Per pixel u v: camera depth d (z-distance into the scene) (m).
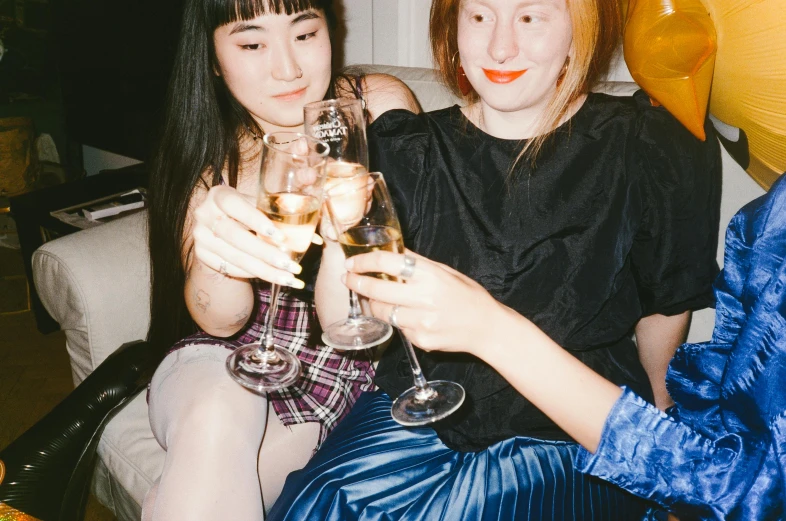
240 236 0.94
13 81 3.37
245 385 1.02
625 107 1.13
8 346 2.58
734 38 0.96
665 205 1.09
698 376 0.83
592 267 1.09
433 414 0.94
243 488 1.07
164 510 1.03
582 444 0.79
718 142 1.19
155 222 1.37
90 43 2.67
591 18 0.99
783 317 0.67
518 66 1.00
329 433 1.32
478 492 1.02
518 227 1.10
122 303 1.49
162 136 1.37
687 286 1.14
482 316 0.77
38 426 1.29
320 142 0.92
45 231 2.64
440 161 1.15
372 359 1.41
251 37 1.20
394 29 2.11
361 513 1.01
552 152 1.10
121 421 1.41
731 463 0.71
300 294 1.34
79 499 1.33
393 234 0.85
